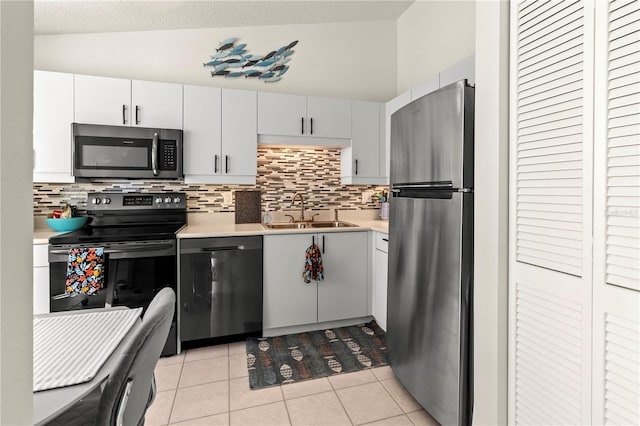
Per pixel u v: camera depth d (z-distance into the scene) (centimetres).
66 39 283
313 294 290
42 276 227
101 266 226
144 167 262
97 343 108
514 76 128
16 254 37
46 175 246
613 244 98
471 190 158
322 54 350
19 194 37
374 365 238
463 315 158
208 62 316
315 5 309
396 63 374
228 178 288
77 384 85
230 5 283
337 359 246
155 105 268
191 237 254
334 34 354
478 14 139
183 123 275
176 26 301
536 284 122
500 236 132
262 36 330
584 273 106
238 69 324
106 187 288
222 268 264
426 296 181
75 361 96
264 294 277
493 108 133
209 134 282
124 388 86
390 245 222
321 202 353
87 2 245
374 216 371
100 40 291
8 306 35
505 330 134
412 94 286
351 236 301
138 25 289
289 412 188
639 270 92
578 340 108
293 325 288
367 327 304
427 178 180
